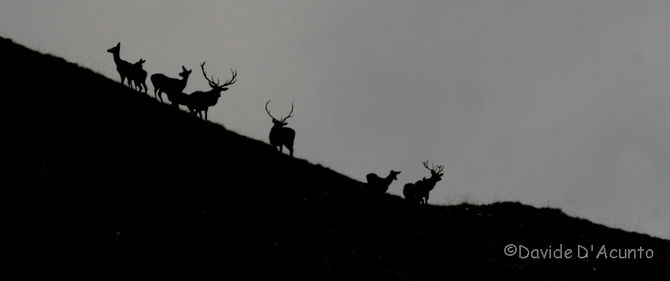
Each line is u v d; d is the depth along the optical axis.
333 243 65.88
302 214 75.94
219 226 57.38
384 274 59.53
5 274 38.12
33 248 41.97
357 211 87.12
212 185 74.19
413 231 84.06
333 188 96.12
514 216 105.44
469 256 77.50
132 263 44.66
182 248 49.31
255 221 64.12
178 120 98.62
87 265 42.38
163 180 69.19
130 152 75.12
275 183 87.50
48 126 73.62
